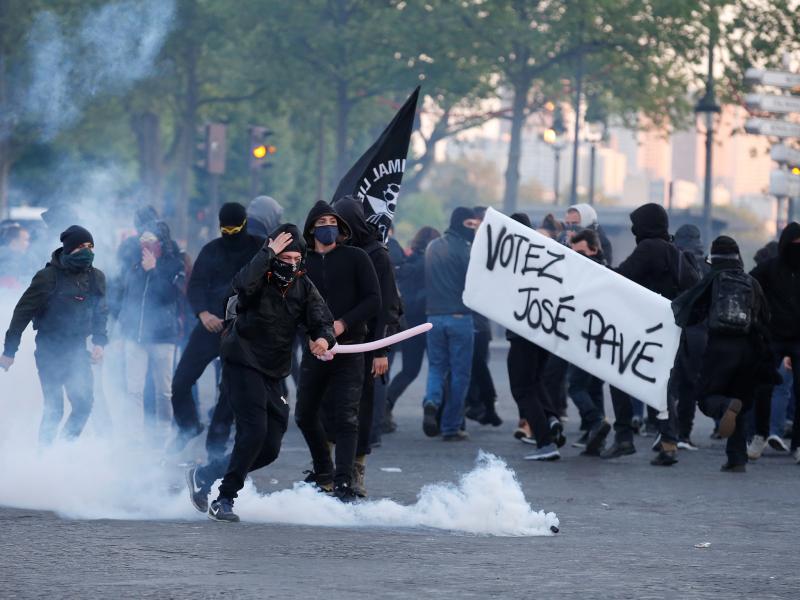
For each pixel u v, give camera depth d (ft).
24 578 42.65
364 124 333.83
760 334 80.38
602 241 100.63
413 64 282.36
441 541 52.06
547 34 270.26
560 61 278.26
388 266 64.69
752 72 166.50
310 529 54.24
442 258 94.02
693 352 92.27
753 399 80.84
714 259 81.25
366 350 59.77
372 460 82.99
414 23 276.00
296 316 56.29
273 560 46.44
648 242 84.33
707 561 48.83
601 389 94.32
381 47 281.95
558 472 78.54
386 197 73.72
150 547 48.55
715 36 258.57
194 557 46.70
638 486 73.10
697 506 65.92
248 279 54.70
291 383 140.46
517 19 269.03
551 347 83.97
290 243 55.52
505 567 46.26
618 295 83.35
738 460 80.28
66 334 69.77
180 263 88.33
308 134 349.41
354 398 61.67
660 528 58.29
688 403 92.73
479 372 102.73
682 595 41.88
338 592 41.09
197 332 77.51
